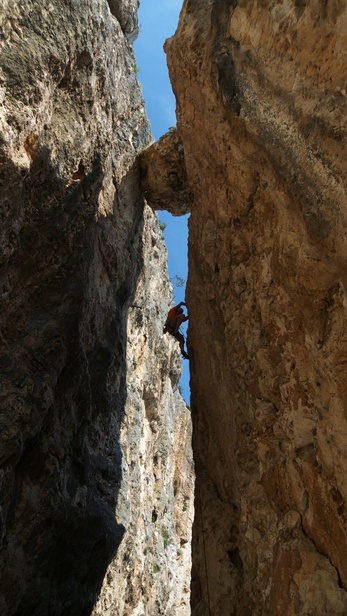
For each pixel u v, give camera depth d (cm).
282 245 757
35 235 1122
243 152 855
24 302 1105
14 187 1031
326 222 648
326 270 664
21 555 1048
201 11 995
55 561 1168
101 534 1266
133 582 1677
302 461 725
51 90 1156
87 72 1253
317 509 695
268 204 815
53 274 1153
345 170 615
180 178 1434
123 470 1515
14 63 1062
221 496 962
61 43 1157
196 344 1088
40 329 1111
